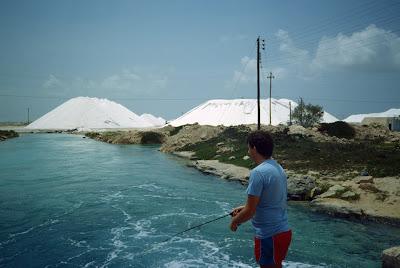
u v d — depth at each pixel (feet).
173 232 49.75
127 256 41.32
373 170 79.92
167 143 186.39
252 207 13.65
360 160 90.94
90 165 121.29
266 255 13.92
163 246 44.34
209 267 38.17
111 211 61.11
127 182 88.94
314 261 39.52
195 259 40.27
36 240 46.73
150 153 168.66
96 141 262.67
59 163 125.90
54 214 59.16
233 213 16.33
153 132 244.83
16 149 184.34
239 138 154.40
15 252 42.65
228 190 79.71
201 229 50.96
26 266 38.78
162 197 72.13
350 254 41.70
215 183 88.38
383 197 63.72
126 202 67.72
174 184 86.63
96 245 44.86
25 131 421.18
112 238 47.44
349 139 155.63
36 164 122.42
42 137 311.06
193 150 161.89
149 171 108.17
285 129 157.28
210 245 44.57
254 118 330.95
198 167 112.16
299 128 156.25
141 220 55.77
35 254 42.09
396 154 95.50
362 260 39.93
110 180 91.56
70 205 65.26
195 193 76.28
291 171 88.99
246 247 43.83
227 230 50.39
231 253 41.93
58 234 49.08
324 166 89.86
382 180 71.72
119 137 246.27
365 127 173.78
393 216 56.08
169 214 59.16
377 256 41.19
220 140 160.35
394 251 36.17
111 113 545.44
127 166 119.65
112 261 39.91
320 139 144.36
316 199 67.72
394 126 243.81
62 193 75.41
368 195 65.36
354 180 74.08
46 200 69.00
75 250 43.29
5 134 284.82
